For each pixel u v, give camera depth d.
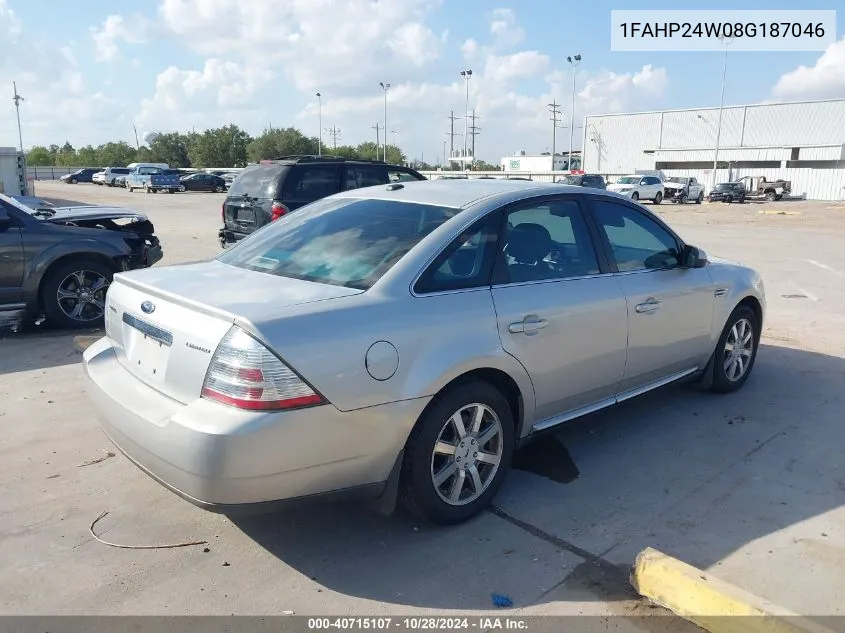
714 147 67.94
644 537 3.42
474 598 2.96
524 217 3.91
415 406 3.18
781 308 8.90
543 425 3.98
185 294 3.22
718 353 5.25
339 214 4.06
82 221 8.80
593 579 3.09
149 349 3.29
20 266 7.21
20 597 2.95
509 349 3.57
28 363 6.30
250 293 3.22
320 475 2.98
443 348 3.28
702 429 4.79
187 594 2.98
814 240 18.28
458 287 3.47
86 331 7.62
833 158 59.12
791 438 4.64
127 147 122.56
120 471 4.12
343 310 3.06
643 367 4.50
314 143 101.94
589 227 4.24
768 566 3.16
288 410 2.82
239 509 2.88
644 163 74.00
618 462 4.28
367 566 3.18
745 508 3.71
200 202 35.34
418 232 3.60
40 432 4.68
